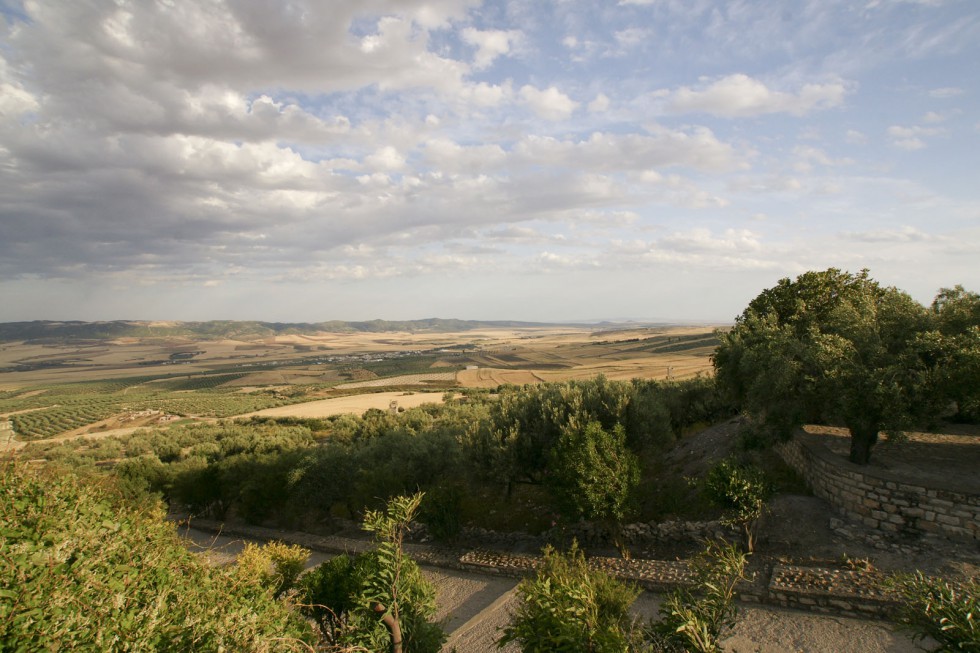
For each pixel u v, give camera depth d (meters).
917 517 16.02
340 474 32.16
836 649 12.88
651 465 29.30
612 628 9.78
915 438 21.72
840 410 17.59
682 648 10.48
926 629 9.21
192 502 35.72
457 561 22.61
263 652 7.27
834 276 28.89
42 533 6.68
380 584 11.82
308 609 13.97
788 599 15.05
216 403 115.12
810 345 19.27
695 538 20.73
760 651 13.24
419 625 12.49
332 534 30.20
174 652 6.55
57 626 5.72
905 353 16.75
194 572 8.41
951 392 16.34
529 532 25.77
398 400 96.00
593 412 26.23
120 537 7.75
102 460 60.00
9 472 7.09
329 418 76.56
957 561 14.51
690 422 36.72
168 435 66.88
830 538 17.47
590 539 23.45
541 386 33.56
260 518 33.97
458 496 26.03
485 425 29.02
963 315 17.61
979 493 14.98
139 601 7.00
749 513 17.52
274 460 33.97
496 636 16.22
